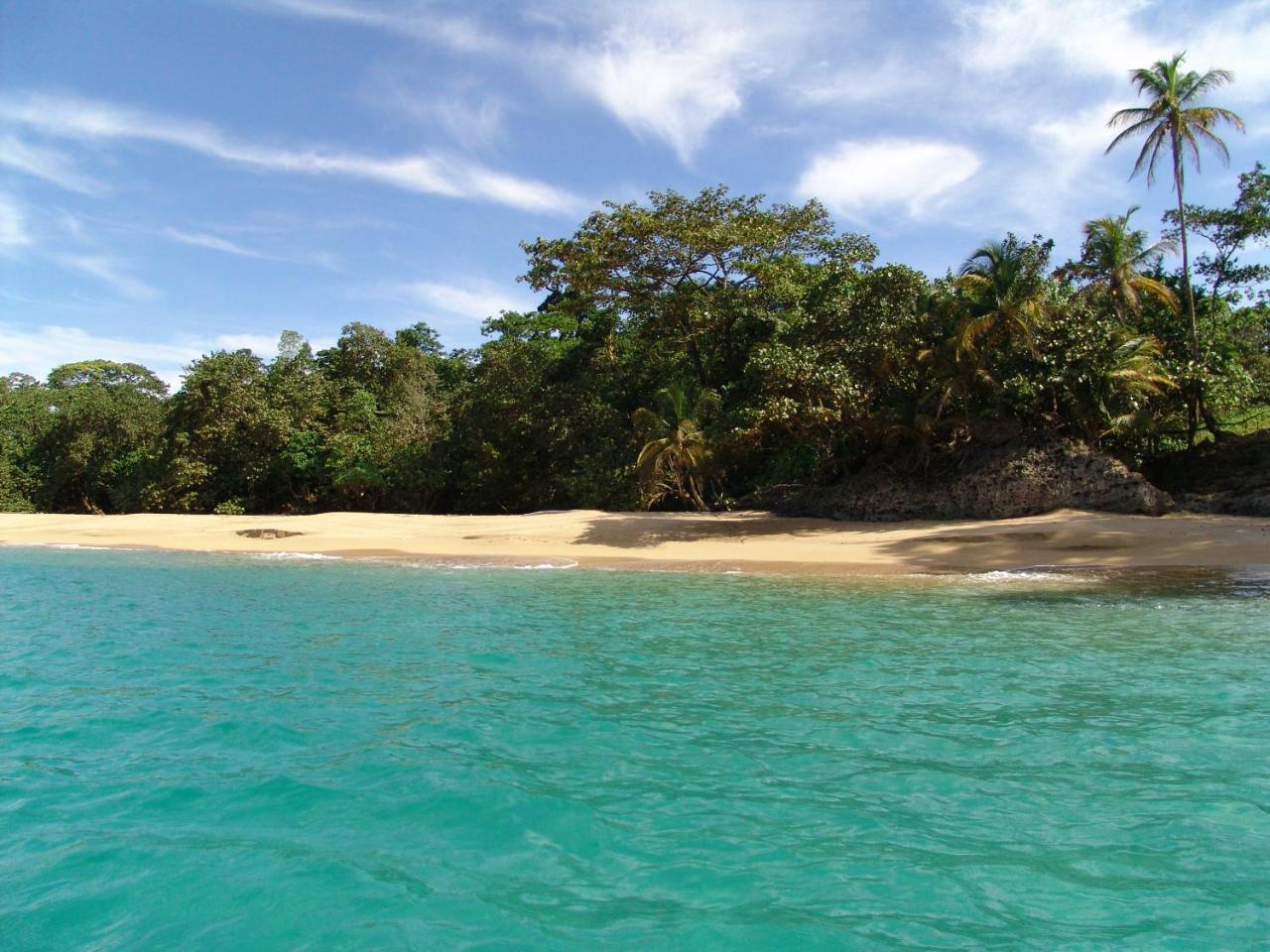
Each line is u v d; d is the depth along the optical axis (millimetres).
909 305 28531
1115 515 25172
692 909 4637
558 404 40375
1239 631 12453
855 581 19234
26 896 4809
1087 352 26484
